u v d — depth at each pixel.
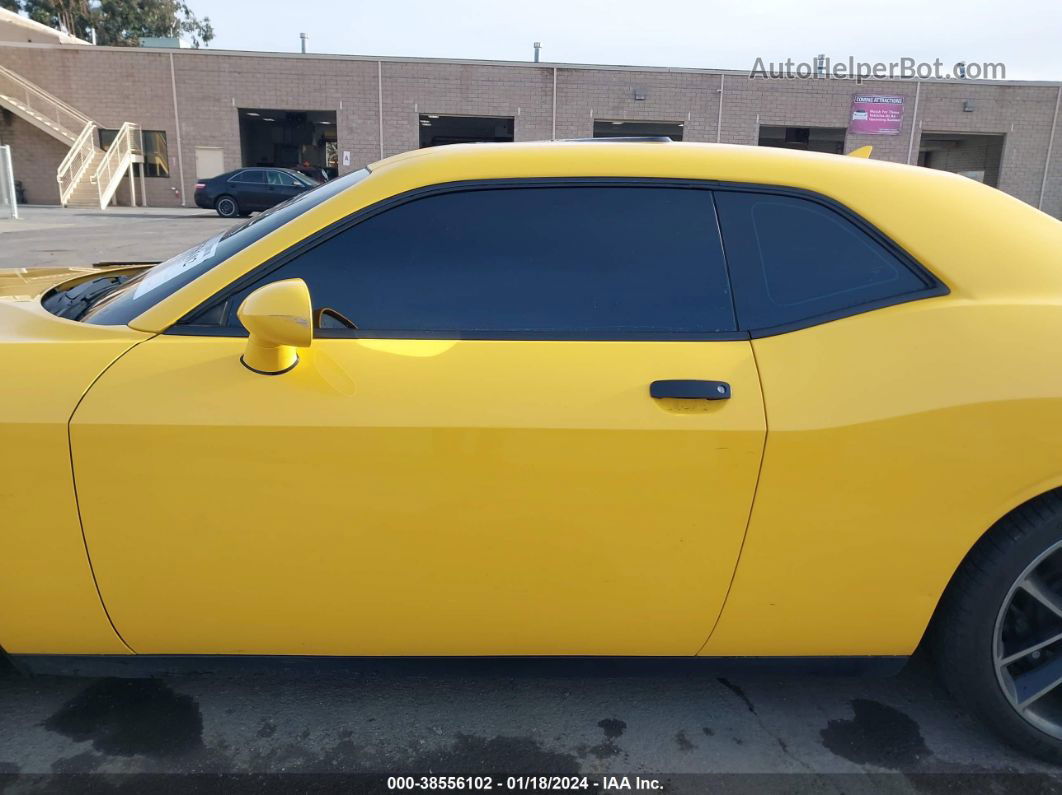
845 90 29.00
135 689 2.29
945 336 1.86
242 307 1.71
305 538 1.79
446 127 31.94
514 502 1.79
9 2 52.91
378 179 1.99
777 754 2.09
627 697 2.31
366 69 27.83
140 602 1.84
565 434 1.76
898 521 1.83
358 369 1.82
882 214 2.00
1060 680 2.02
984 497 1.83
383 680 2.36
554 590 1.86
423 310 1.92
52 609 1.84
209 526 1.78
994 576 1.90
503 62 27.92
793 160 2.09
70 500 1.76
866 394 1.80
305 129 33.75
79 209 25.22
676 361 1.85
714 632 1.93
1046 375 1.82
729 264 1.97
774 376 1.84
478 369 1.83
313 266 1.94
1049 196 30.33
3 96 26.88
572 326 1.91
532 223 1.98
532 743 2.11
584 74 28.22
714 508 1.81
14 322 2.10
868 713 2.27
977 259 1.97
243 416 1.75
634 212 1.99
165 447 1.74
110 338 1.90
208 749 2.05
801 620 1.92
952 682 2.05
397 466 1.76
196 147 28.31
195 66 27.67
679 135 30.42
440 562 1.82
